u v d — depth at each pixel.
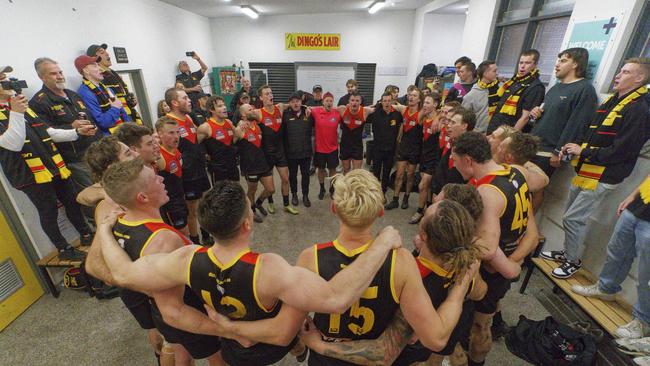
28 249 2.25
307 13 6.96
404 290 0.84
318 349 0.97
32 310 2.22
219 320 0.96
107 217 1.21
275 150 3.34
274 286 0.84
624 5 1.93
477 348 1.49
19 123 1.88
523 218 1.39
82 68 2.72
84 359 1.85
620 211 1.78
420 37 6.54
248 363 1.13
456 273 0.94
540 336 1.77
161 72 5.00
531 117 2.42
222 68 6.82
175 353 1.42
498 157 1.74
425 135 3.13
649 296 1.62
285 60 7.45
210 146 2.94
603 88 2.10
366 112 3.57
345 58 7.37
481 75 3.06
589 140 1.96
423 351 1.14
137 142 1.80
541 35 3.07
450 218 0.89
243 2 5.36
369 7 6.09
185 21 5.85
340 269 0.86
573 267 2.14
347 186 0.82
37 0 2.71
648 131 1.74
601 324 1.77
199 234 3.24
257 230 3.28
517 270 1.27
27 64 2.60
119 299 2.32
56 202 2.22
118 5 3.93
